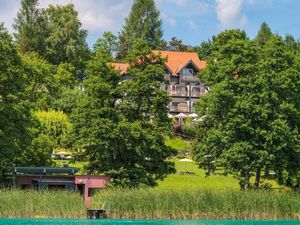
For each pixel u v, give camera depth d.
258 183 61.66
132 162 60.66
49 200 45.78
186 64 122.12
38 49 117.00
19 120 58.22
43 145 65.88
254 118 60.28
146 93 62.47
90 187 57.44
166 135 62.25
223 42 68.38
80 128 60.44
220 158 61.25
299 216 47.50
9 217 44.91
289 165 62.38
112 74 62.31
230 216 46.91
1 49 58.38
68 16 118.81
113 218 46.44
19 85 59.44
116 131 58.53
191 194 47.34
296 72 63.88
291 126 64.06
